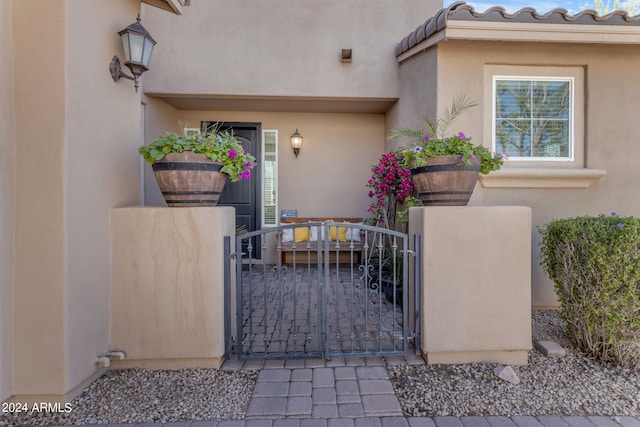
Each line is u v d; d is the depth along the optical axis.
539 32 3.54
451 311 2.56
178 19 4.64
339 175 5.89
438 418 2.00
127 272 2.47
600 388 2.30
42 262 2.04
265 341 2.65
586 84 3.86
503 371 2.42
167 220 2.47
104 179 2.42
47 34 2.02
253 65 4.71
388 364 2.57
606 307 2.59
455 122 3.79
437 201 2.71
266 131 5.83
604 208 3.88
